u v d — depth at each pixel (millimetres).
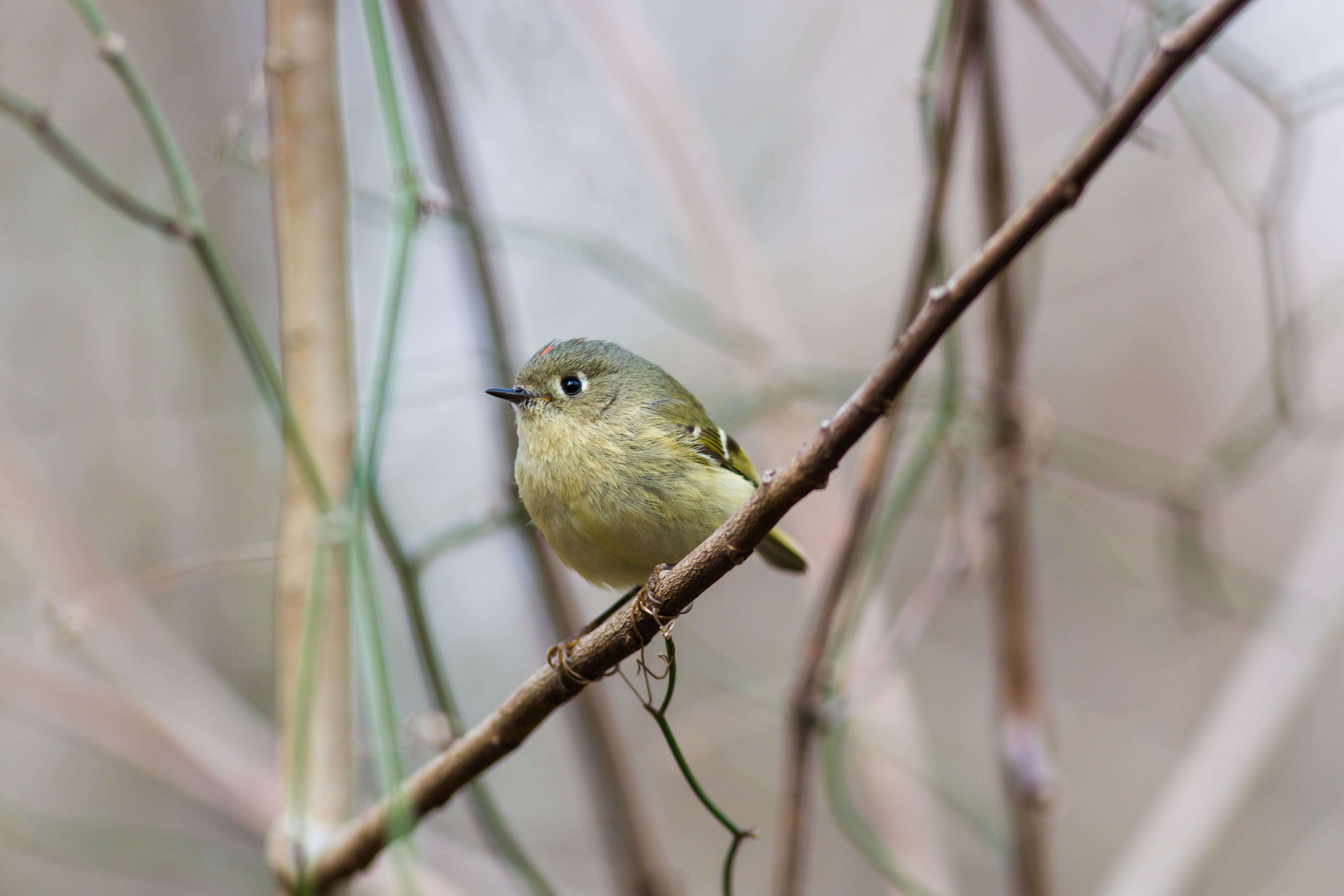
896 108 12266
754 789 11898
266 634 11031
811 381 8906
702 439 6918
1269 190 7777
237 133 7070
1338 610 8750
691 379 11422
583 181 10141
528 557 7738
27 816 8344
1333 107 7625
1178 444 13797
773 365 9148
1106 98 6359
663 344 11781
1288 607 8938
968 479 9430
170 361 11414
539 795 10547
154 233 11336
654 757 10984
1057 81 12094
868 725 8203
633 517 6430
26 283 11266
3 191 11125
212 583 11023
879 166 12562
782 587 12047
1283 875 10969
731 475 6742
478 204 7551
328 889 5906
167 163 6285
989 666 12961
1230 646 13242
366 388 7090
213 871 9562
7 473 9672
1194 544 9195
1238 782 8336
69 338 11250
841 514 9430
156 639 9547
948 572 7949
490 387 7602
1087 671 13477
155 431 11172
